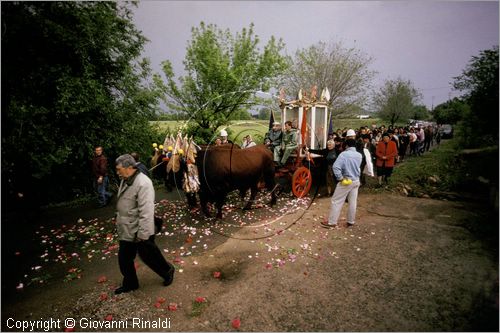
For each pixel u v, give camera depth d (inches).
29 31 230.4
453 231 184.4
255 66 392.8
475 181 260.7
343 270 143.2
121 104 309.4
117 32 290.4
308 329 104.6
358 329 103.7
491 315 107.7
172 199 285.0
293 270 144.7
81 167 310.7
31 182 242.2
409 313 110.8
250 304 119.3
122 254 123.0
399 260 150.8
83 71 267.6
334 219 196.9
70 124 267.7
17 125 221.6
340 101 674.2
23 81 232.5
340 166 189.8
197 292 129.0
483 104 251.0
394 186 301.4
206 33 379.2
